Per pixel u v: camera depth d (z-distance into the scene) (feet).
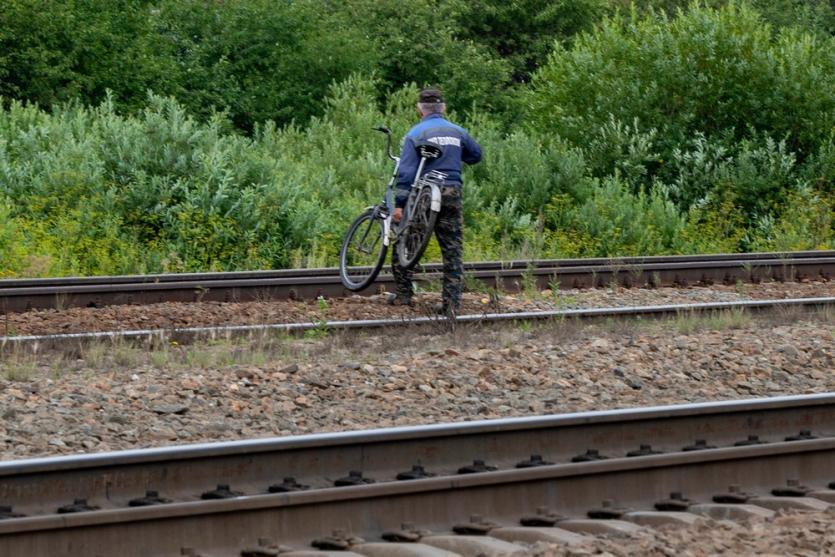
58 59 205.46
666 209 178.09
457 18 325.01
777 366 77.05
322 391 65.21
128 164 143.84
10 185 142.10
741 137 208.54
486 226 159.33
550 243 160.97
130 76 217.56
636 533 42.75
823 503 47.73
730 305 97.81
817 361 79.00
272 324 86.38
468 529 43.65
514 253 145.28
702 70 209.77
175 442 55.01
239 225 139.13
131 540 39.55
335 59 255.29
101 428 55.57
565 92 215.31
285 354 74.74
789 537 42.01
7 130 160.66
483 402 64.69
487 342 80.84
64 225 130.31
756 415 57.11
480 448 50.75
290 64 251.39
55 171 141.90
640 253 164.96
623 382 71.36
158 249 133.49
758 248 174.60
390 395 65.10
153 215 137.69
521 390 67.92
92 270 127.65
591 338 82.94
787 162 193.47
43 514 41.75
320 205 153.17
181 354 73.72
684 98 208.33
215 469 45.47
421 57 286.25
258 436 56.54
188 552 39.73
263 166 151.12
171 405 60.39
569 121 207.72
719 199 190.29
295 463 47.09
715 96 207.00
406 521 43.88
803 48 209.87
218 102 239.30
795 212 182.39
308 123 249.96
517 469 46.96
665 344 81.46
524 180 180.34
